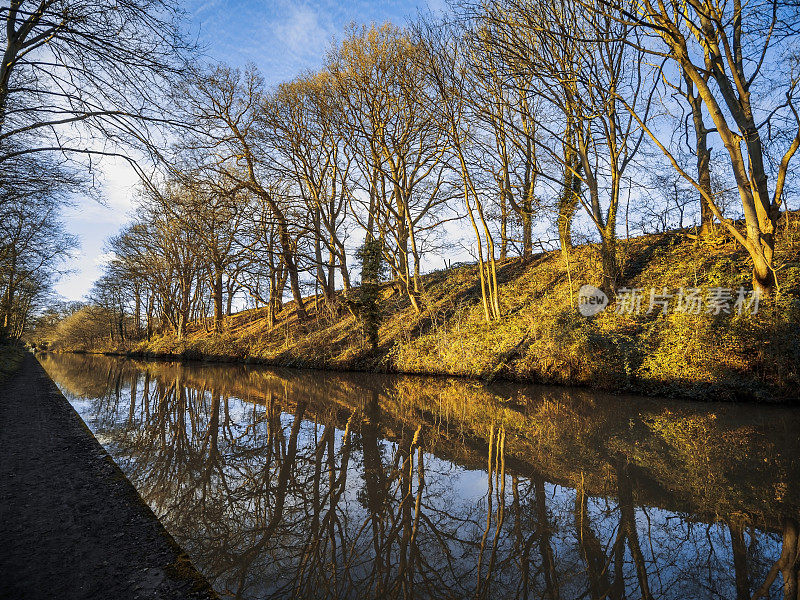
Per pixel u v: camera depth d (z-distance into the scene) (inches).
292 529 144.9
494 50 501.0
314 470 209.5
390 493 177.6
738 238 390.0
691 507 157.2
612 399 393.1
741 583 108.1
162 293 1683.1
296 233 967.0
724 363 372.5
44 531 127.0
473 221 660.1
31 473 181.6
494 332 622.5
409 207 963.3
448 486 185.3
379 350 756.6
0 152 332.8
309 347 922.7
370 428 303.4
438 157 785.6
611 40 377.1
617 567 117.8
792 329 348.2
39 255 877.2
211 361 1250.6
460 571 115.9
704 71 376.5
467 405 390.3
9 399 412.2
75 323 2723.9
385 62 799.7
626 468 202.7
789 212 591.2
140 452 242.1
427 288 975.6
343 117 863.1
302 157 982.4
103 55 280.1
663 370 403.2
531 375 502.0
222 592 106.4
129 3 267.6
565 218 642.2
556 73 481.4
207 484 188.9
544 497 170.6
